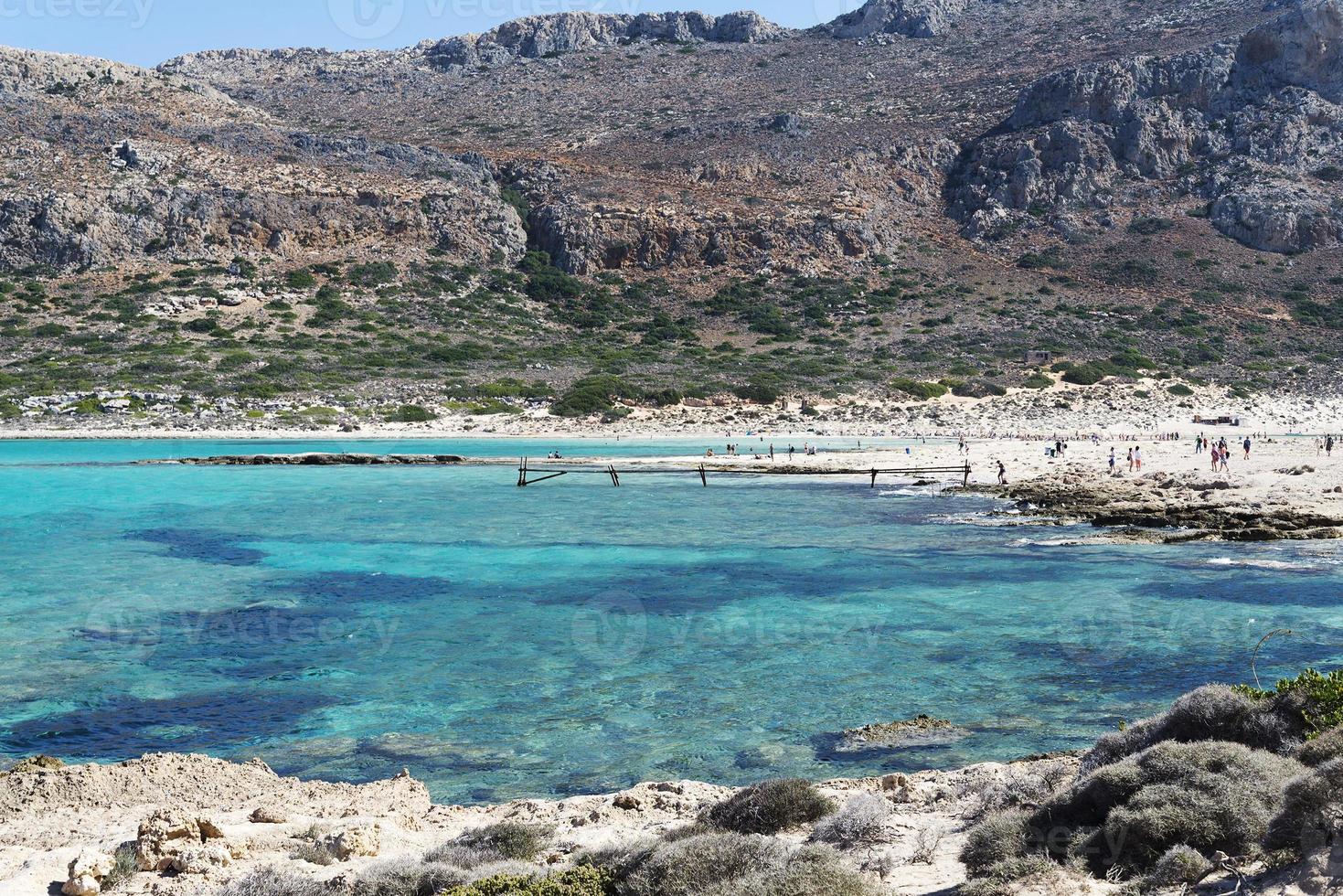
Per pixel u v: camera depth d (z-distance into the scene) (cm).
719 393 12025
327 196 17762
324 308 15050
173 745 1573
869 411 11431
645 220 18800
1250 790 808
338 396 11438
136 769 1326
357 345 13650
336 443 9662
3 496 5341
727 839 862
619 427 10794
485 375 12719
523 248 18800
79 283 15175
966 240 19475
